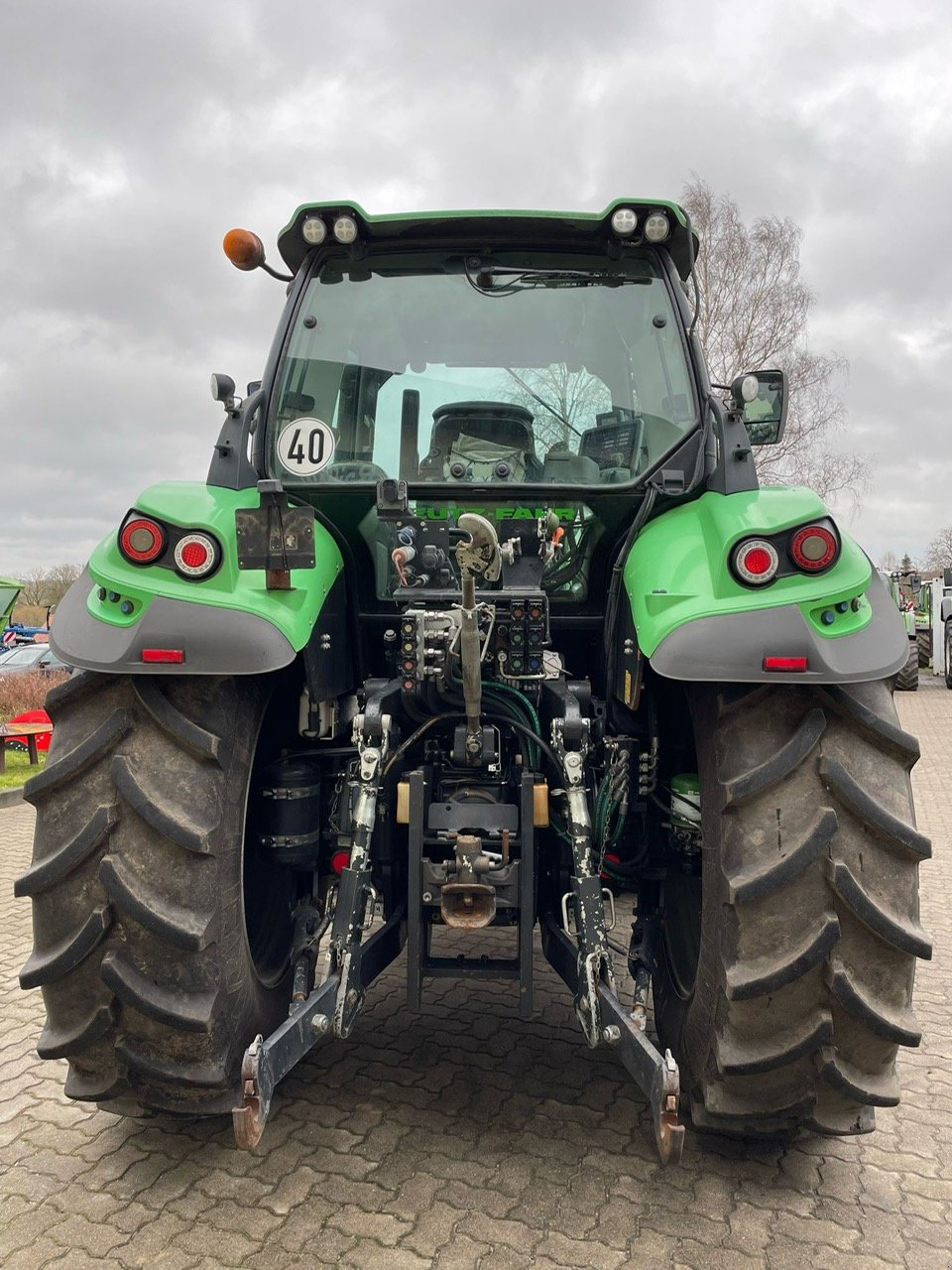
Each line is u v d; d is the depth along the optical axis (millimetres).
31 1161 2617
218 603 2252
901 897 2191
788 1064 2221
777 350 20609
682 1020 2584
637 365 3082
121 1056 2262
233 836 2334
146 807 2195
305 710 2744
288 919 2951
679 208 3016
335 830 2838
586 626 3111
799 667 2162
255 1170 2553
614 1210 2373
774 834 2180
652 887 3068
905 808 2217
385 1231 2287
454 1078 3072
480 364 3113
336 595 2791
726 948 2225
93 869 2223
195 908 2217
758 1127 2410
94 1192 2461
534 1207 2379
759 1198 2443
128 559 2299
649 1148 2660
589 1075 3094
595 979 2379
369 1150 2641
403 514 2670
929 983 4082
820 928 2148
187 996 2225
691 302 3236
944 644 22234
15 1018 3695
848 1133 2367
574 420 3082
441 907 2525
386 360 3129
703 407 2967
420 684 2559
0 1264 2186
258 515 2264
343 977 2383
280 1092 2973
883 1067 2299
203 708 2303
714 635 2219
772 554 2248
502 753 2885
